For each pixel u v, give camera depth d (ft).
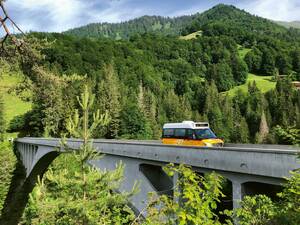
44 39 36.96
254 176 42.45
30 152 159.84
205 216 18.25
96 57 500.33
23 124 301.63
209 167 49.57
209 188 18.80
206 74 535.19
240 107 408.87
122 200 23.75
